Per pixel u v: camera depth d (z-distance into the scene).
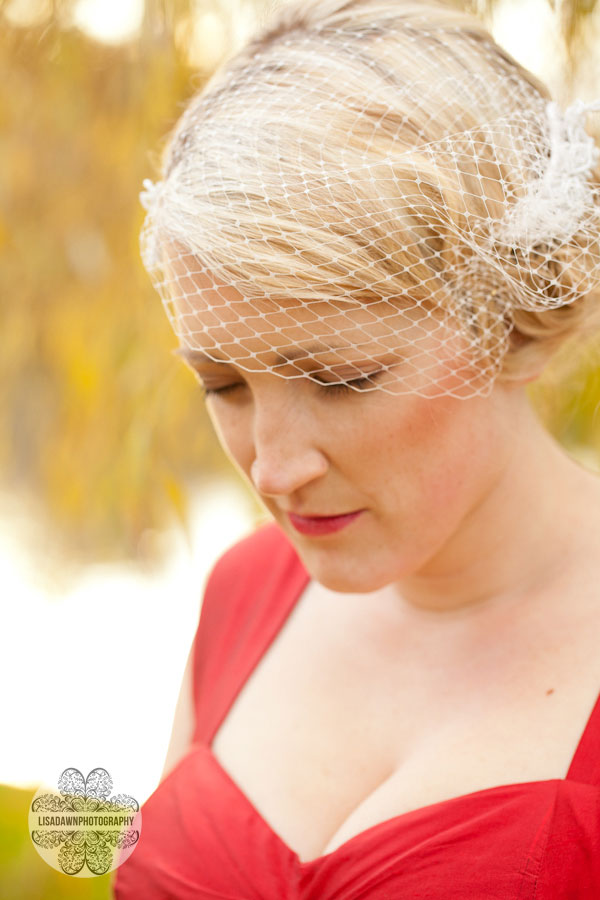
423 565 1.22
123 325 2.37
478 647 1.22
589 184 1.08
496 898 1.00
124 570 2.93
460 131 1.01
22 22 2.24
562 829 1.01
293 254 0.93
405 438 1.02
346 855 1.11
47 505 2.77
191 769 1.39
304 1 1.14
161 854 1.30
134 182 2.26
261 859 1.19
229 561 1.71
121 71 2.23
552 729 1.08
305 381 1.01
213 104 1.09
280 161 0.97
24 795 2.08
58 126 2.35
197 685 1.63
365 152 0.97
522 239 1.02
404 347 0.98
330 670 1.36
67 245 2.43
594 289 1.11
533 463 1.19
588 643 1.13
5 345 2.48
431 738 1.19
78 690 3.65
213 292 0.97
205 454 2.46
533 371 1.11
